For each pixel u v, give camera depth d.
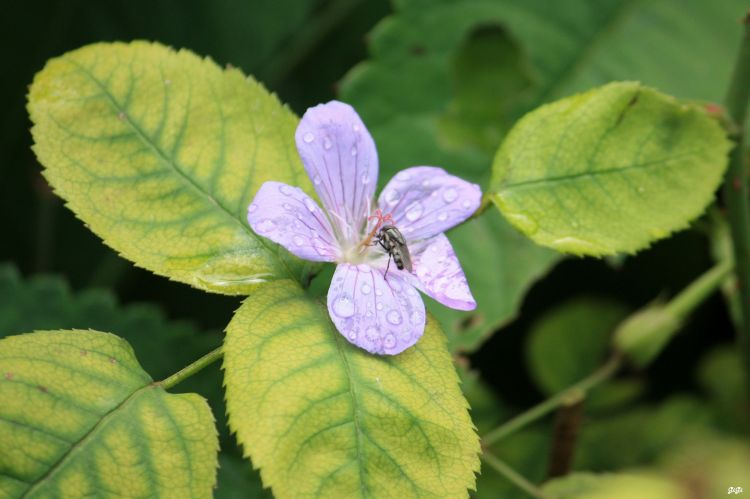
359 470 0.26
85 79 0.28
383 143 0.36
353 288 0.27
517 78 0.36
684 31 0.37
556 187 0.28
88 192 0.28
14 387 0.26
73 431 0.26
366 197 0.28
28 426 0.26
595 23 0.37
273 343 0.27
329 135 0.28
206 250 0.28
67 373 0.27
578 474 0.32
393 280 0.27
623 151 0.29
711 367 0.37
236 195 0.28
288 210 0.27
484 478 0.36
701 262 0.37
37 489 0.26
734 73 0.31
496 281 0.35
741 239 0.32
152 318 0.36
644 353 0.33
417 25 0.36
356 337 0.27
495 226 0.35
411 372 0.27
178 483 0.26
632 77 0.36
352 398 0.26
